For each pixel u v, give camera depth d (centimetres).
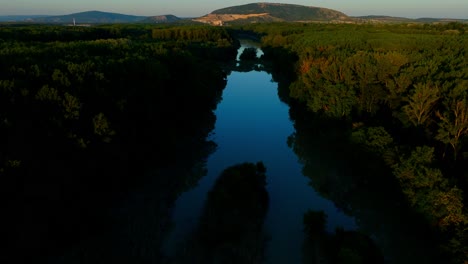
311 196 4719
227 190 4197
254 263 3459
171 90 6800
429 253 3553
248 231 3803
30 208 3450
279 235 3909
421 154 3953
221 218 3856
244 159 5784
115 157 4569
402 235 3875
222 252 3509
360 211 4362
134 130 5097
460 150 4381
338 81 6550
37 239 3394
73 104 4122
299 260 3550
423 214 3569
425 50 9012
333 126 6059
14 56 5228
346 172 5131
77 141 4056
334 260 3375
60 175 3809
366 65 6125
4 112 3622
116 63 5512
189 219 4109
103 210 4081
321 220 3853
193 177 5097
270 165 5609
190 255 3522
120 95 5000
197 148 6031
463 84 4750
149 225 3966
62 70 4734
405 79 5462
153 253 3562
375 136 4669
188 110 6950
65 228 3631
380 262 3378
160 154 5375
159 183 4816
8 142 3541
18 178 3438
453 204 3316
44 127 3903
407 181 3894
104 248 3575
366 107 6128
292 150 6178
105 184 4359
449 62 6719
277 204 4506
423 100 4738
